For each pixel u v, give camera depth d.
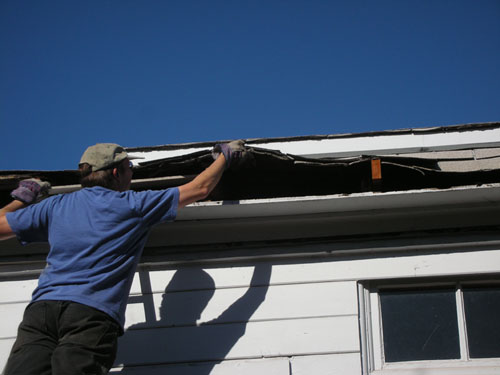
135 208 3.07
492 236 3.81
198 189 3.28
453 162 3.72
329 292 3.76
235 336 3.66
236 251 3.90
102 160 3.22
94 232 2.98
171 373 3.57
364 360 3.58
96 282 2.88
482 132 5.29
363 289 3.82
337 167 3.70
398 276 3.77
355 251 3.85
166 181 3.81
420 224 3.89
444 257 3.81
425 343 3.71
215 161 3.43
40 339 2.76
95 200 3.07
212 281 3.83
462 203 3.81
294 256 3.86
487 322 3.73
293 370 3.54
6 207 3.29
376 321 3.75
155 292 3.82
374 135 5.39
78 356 2.68
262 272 3.84
